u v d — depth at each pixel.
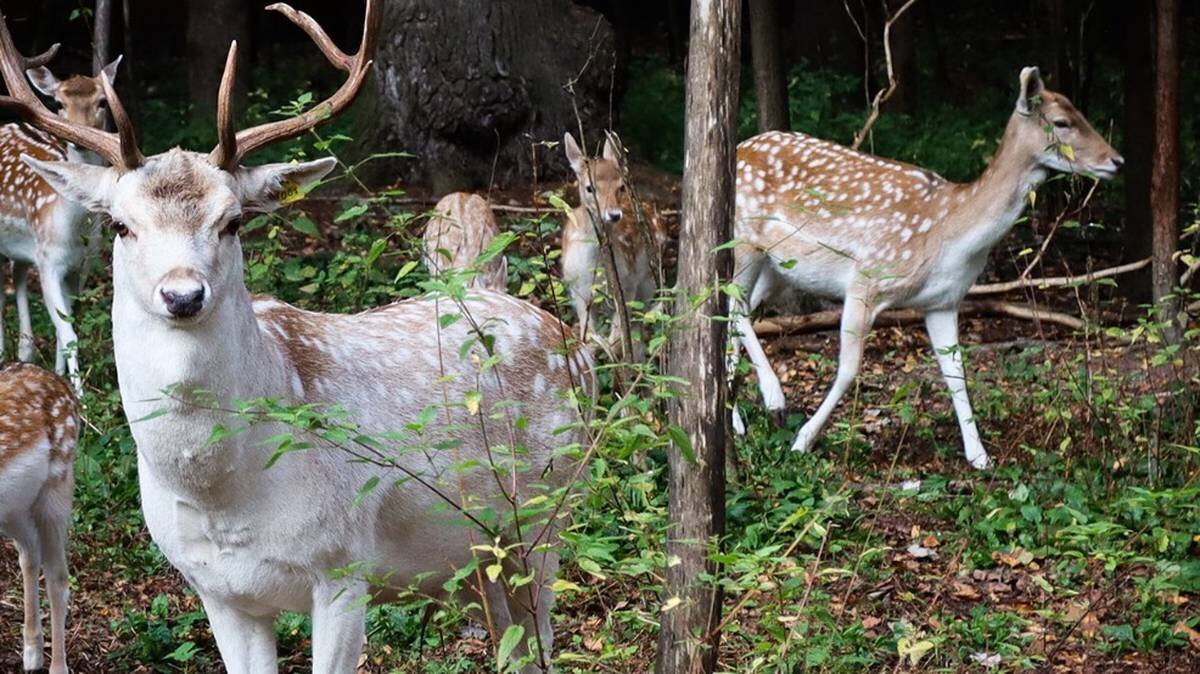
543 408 7.05
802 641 6.51
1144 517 9.75
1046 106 12.53
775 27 16.17
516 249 16.28
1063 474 10.89
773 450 11.80
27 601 8.51
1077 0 21.41
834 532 10.00
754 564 5.77
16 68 6.12
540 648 6.07
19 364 8.91
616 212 14.47
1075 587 9.25
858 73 27.59
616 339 11.38
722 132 6.30
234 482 5.89
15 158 14.52
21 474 8.24
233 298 5.84
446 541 6.66
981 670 8.20
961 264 12.73
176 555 6.16
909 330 16.08
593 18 21.62
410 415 6.52
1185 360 12.35
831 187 13.12
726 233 6.35
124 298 5.82
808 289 13.36
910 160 22.98
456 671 7.96
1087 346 11.66
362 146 20.61
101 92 15.33
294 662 8.47
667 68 28.34
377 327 6.78
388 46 20.52
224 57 24.89
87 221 13.99
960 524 10.29
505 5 20.81
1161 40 12.97
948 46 30.42
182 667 8.47
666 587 6.38
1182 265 14.83
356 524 6.23
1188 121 24.53
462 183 20.52
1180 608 9.16
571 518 6.91
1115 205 21.16
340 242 17.45
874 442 12.55
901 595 9.07
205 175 5.77
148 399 5.73
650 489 6.40
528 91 20.88
